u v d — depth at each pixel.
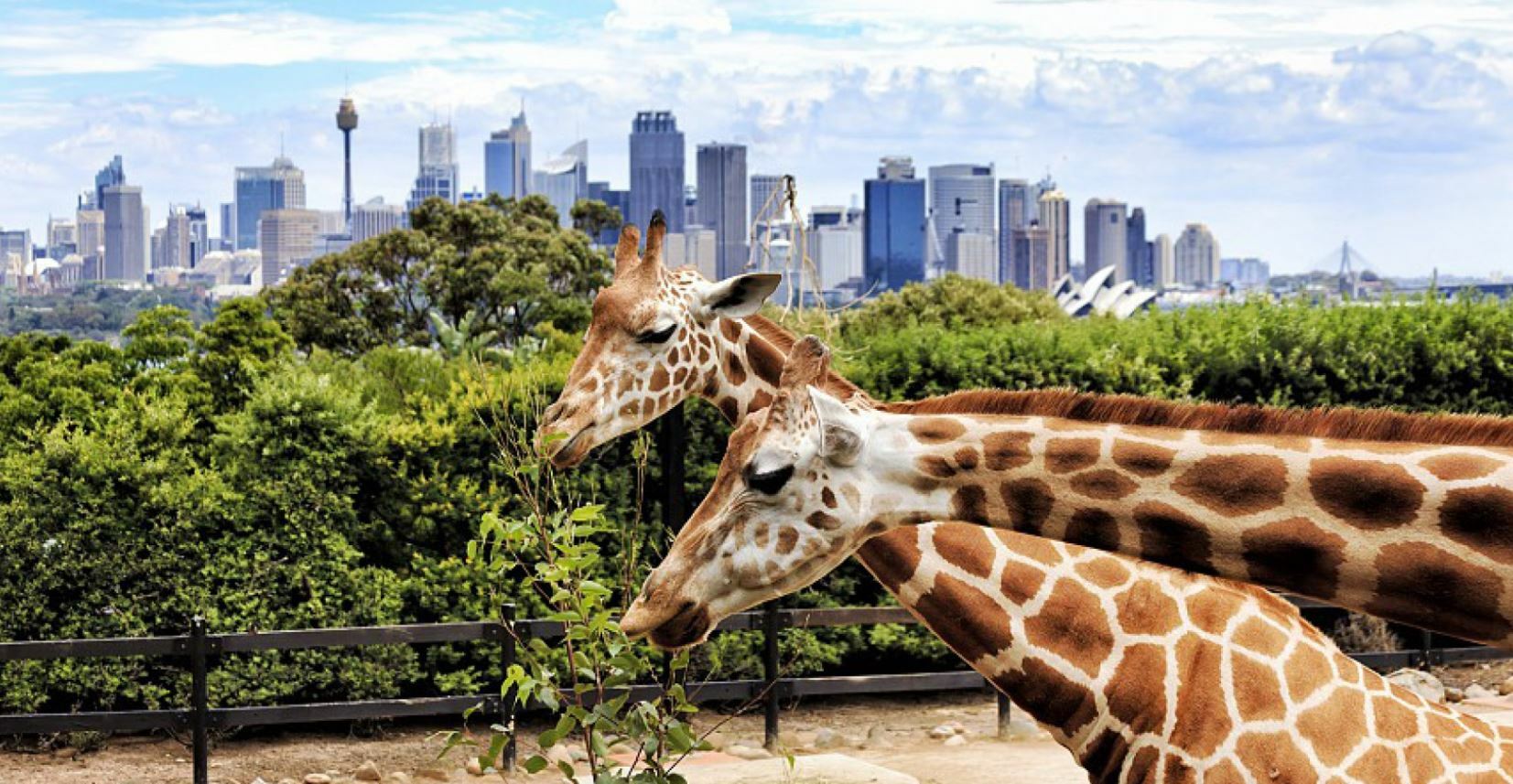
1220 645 4.89
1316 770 4.68
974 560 5.08
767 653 9.93
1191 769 4.82
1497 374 12.36
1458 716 4.87
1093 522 3.99
